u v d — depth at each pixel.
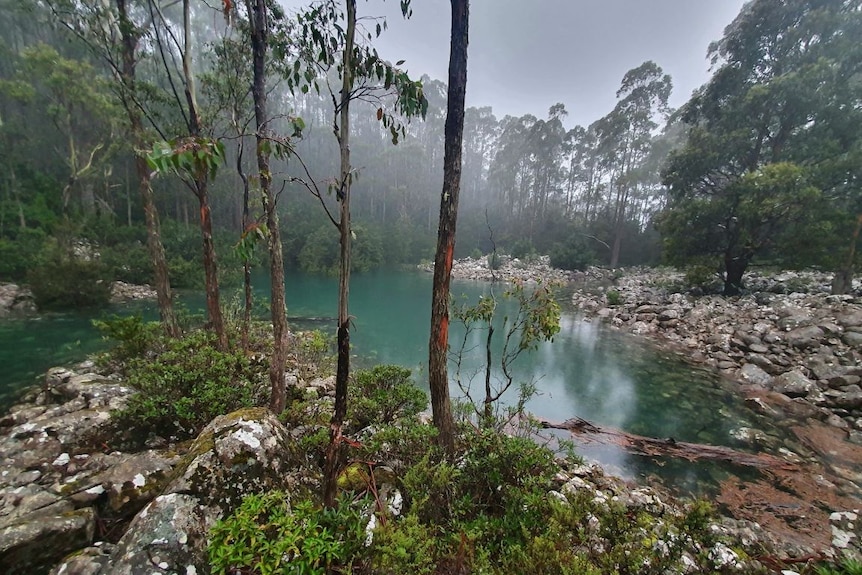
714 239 16.06
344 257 2.56
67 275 11.74
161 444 4.14
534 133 34.97
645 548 2.57
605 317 15.59
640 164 33.31
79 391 5.09
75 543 2.53
